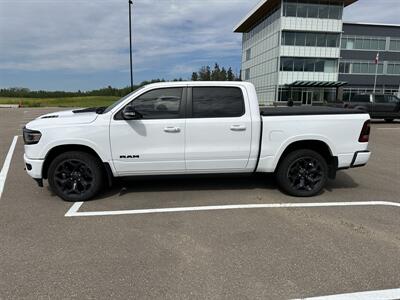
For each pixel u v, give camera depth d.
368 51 49.00
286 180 5.36
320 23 41.69
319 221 4.38
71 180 5.10
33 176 4.99
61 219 4.42
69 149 5.09
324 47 42.53
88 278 3.04
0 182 6.23
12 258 3.39
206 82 5.09
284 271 3.17
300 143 5.36
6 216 4.52
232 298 2.76
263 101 47.75
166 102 5.03
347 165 5.39
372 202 5.16
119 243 3.74
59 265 3.26
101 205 4.96
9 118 22.77
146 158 5.02
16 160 8.34
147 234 3.98
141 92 4.98
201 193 5.53
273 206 4.94
